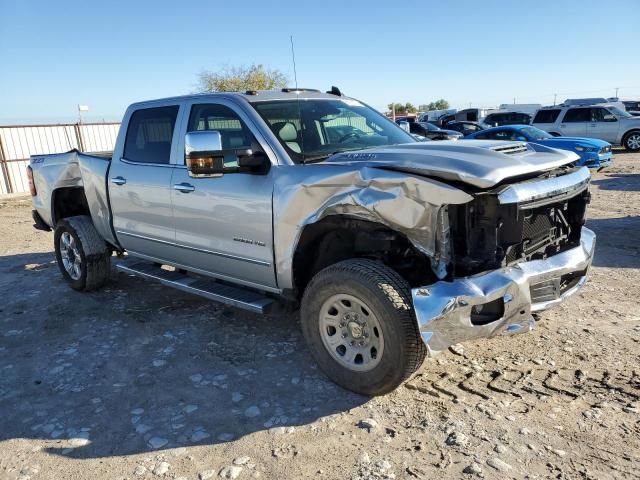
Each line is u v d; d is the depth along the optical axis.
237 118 4.34
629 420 3.21
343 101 5.09
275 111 4.38
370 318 3.50
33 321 5.47
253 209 4.10
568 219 4.04
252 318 5.23
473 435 3.15
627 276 5.86
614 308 4.93
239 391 3.85
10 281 7.02
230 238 4.38
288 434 3.29
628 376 3.71
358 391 3.65
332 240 4.05
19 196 17.89
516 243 3.33
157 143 5.06
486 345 4.29
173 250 5.04
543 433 3.13
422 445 3.10
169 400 3.79
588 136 22.05
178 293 6.12
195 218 4.62
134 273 5.43
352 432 3.27
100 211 5.79
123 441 3.32
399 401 3.58
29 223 12.04
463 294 3.19
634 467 2.81
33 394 3.97
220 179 4.32
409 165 3.36
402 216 3.29
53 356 4.61
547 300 3.64
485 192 3.20
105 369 4.32
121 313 5.55
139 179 5.14
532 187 3.37
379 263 3.51
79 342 4.88
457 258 3.40
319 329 3.79
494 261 3.34
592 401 3.44
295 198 3.79
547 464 2.87
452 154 3.50
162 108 5.03
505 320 3.37
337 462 3.00
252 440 3.26
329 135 4.51
